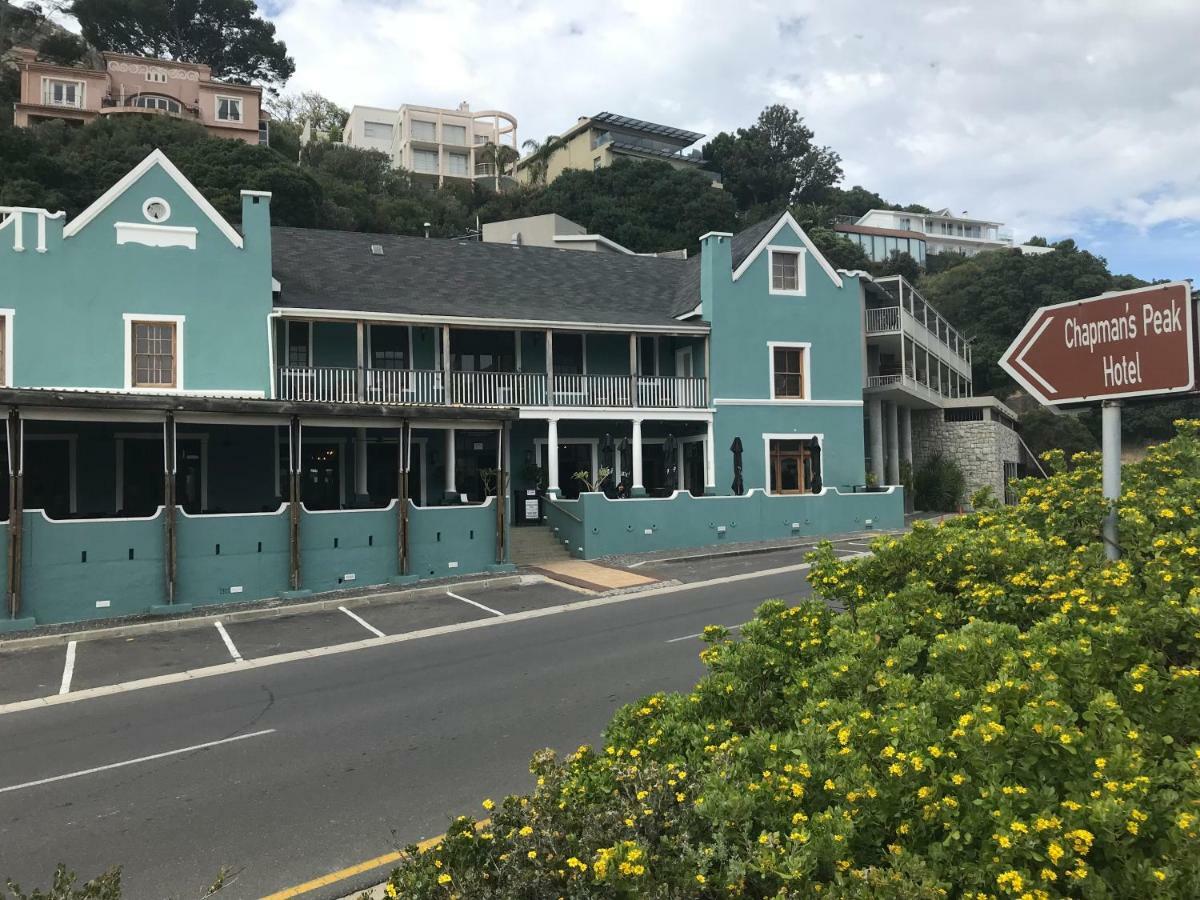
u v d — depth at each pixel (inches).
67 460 839.1
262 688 417.4
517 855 125.3
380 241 1097.4
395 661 465.4
